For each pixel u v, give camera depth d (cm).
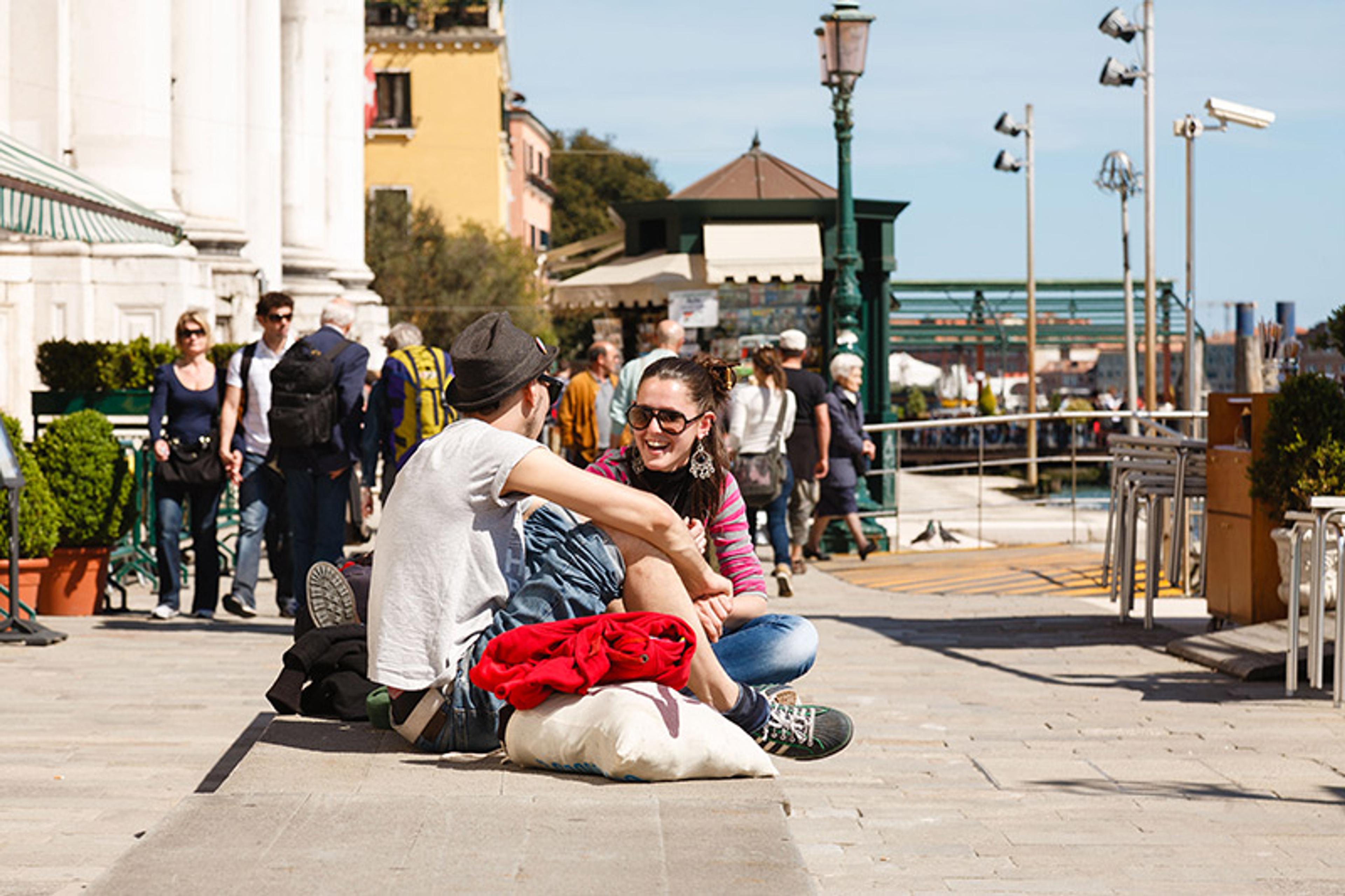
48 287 1948
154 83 2002
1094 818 581
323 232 3142
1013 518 2308
